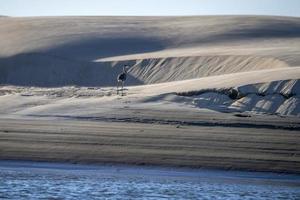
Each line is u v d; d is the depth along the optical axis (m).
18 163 102.88
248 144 114.69
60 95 172.62
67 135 119.19
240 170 100.25
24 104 156.50
